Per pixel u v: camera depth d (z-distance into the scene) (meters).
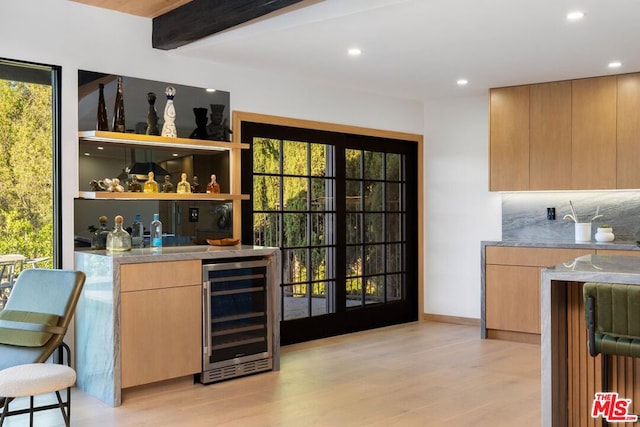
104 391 4.07
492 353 5.50
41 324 3.44
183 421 3.69
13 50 4.18
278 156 5.89
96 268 4.18
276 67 5.48
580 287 3.24
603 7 3.78
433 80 6.00
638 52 4.88
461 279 6.99
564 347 3.26
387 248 7.00
